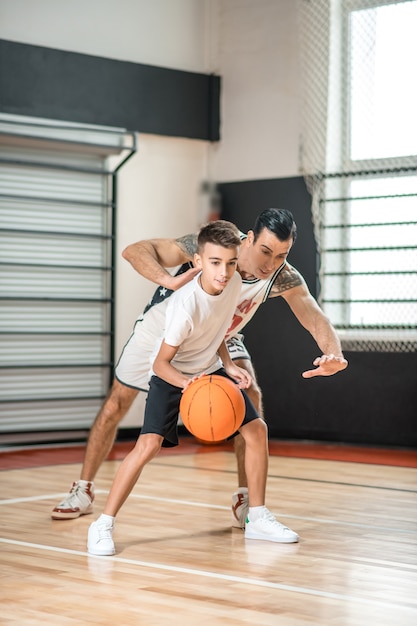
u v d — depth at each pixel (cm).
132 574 328
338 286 786
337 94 790
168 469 614
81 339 793
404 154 756
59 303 780
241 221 848
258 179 837
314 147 801
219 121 866
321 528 416
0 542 381
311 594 304
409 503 487
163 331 406
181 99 843
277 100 827
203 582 317
